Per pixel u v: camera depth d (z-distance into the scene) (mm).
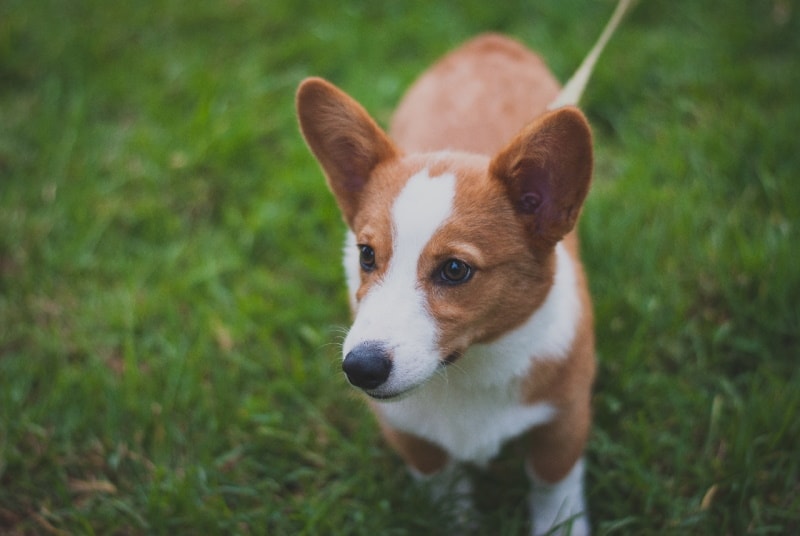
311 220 1030
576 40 1229
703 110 1101
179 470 854
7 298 975
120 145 1107
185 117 1136
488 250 697
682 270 956
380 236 703
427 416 765
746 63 1155
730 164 1024
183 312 974
